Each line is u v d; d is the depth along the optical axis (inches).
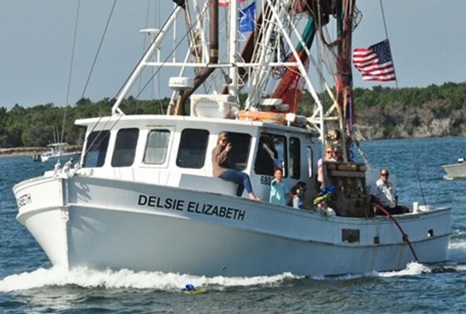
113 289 1989.4
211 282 2025.1
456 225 3331.7
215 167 2034.9
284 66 2222.0
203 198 1948.8
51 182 1955.0
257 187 2086.6
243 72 2279.8
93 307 1879.9
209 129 2066.9
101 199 1926.7
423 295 2026.3
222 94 2176.4
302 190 2153.1
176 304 1888.5
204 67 2153.1
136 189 1926.7
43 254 2827.3
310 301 1937.7
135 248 1969.7
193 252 1989.4
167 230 1953.7
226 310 1857.8
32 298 1964.8
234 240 1993.1
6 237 3292.3
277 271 2076.8
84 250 1974.7
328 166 2197.3
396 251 2299.5
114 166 2102.6
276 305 1900.8
